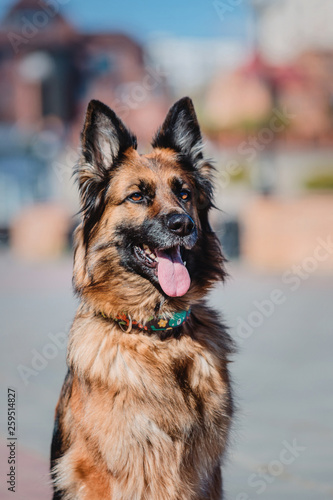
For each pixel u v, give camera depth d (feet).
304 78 116.57
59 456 15.94
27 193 138.21
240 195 100.58
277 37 165.07
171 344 15.51
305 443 22.41
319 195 88.12
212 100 110.83
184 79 127.44
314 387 29.35
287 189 105.29
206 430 14.97
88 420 14.64
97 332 15.57
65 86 162.09
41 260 105.70
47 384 31.07
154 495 14.55
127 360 14.96
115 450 14.34
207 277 16.83
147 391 14.67
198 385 15.17
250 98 108.78
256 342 40.34
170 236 15.85
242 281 71.36
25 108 160.35
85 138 16.63
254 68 112.57
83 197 16.74
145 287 15.92
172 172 17.11
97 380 14.80
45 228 115.34
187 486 14.76
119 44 165.27
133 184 16.56
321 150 108.68
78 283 16.51
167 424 14.60
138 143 18.65
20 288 71.61
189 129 18.10
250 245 89.35
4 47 159.22
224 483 19.36
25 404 27.63
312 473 19.93
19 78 159.94
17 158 137.69
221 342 16.20
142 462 14.46
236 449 21.91
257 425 24.31
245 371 32.71
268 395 28.22
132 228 16.31
